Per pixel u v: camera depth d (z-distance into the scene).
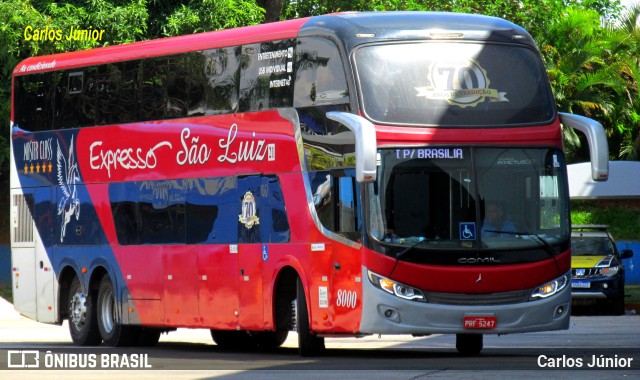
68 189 38.28
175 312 34.12
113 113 36.44
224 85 32.53
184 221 33.72
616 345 34.00
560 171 28.73
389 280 27.67
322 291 29.02
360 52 28.39
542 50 84.62
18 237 40.56
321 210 29.08
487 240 27.94
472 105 28.47
